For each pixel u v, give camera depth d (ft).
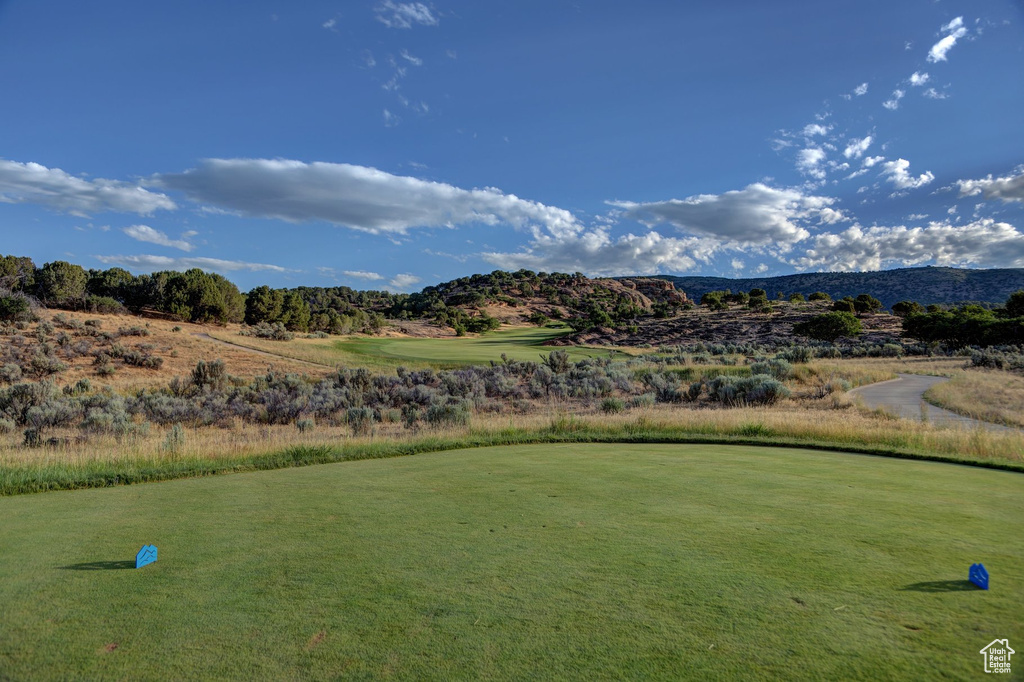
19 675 9.27
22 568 14.48
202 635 10.61
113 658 9.79
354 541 16.47
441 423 52.31
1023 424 54.54
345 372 121.80
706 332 341.41
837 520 17.75
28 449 42.27
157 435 57.41
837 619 10.64
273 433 54.49
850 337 285.84
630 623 10.73
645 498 21.43
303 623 11.04
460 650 9.86
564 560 14.37
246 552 15.61
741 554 14.51
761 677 8.71
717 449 36.91
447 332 420.36
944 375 124.67
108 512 20.90
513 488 23.82
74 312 210.79
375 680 8.91
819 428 41.93
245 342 201.36
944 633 9.98
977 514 18.43
